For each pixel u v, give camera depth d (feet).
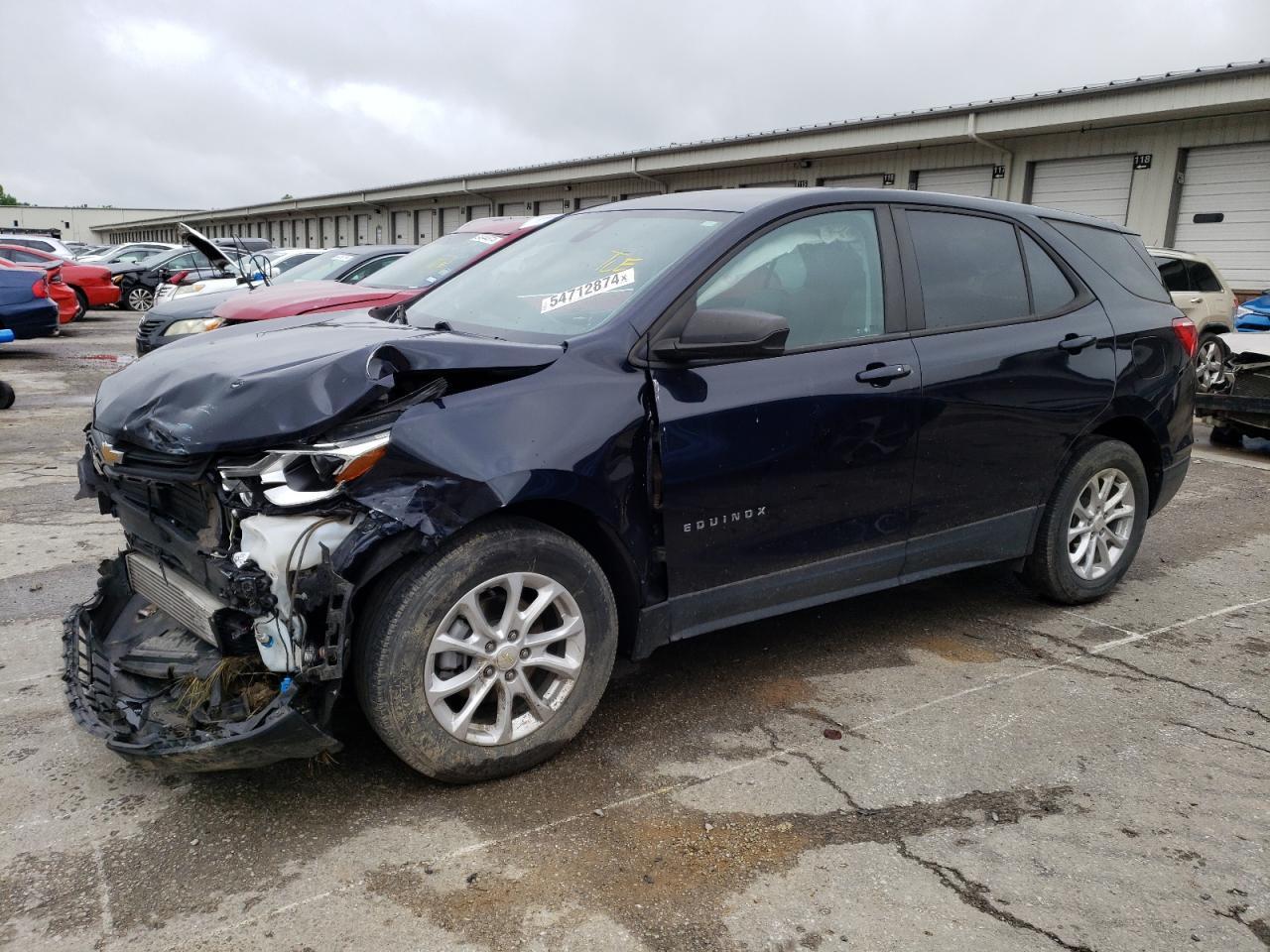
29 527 18.75
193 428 8.66
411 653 8.98
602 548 10.32
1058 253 14.47
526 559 9.50
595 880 8.44
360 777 9.96
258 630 8.57
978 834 9.23
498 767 9.79
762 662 13.03
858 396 11.60
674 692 12.10
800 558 11.62
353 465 8.45
